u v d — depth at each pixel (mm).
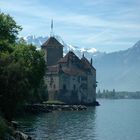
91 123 137875
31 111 174375
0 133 69125
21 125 117000
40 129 109500
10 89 91000
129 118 172750
